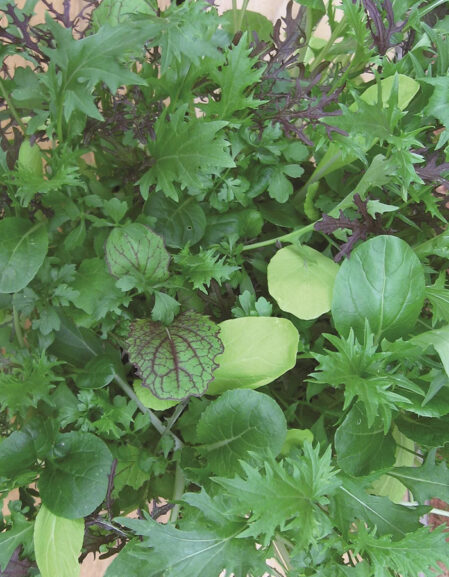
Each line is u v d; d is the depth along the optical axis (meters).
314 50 0.44
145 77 0.36
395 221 0.42
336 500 0.34
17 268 0.32
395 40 0.38
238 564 0.32
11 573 0.34
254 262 0.39
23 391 0.33
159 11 0.32
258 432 0.34
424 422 0.36
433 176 0.35
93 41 0.30
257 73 0.33
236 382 0.35
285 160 0.40
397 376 0.32
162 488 0.39
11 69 0.43
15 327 0.36
